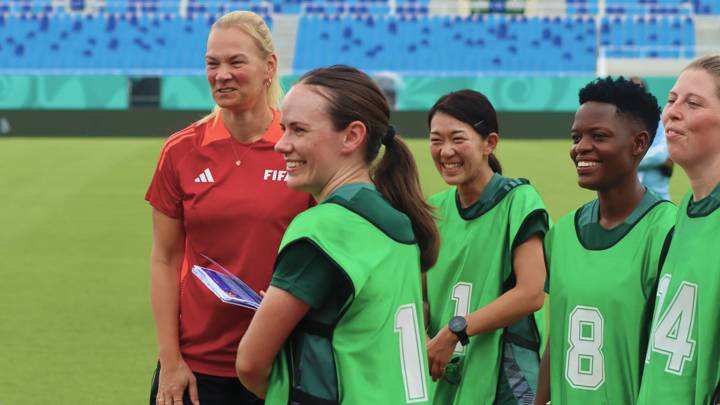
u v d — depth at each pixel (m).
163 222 5.31
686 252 4.00
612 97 4.60
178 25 40.72
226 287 4.57
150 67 40.12
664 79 32.44
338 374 3.75
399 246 3.87
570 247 4.80
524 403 5.70
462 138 5.77
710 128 3.91
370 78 3.96
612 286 4.61
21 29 40.66
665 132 4.03
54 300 13.06
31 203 20.81
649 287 4.55
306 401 3.76
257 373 3.83
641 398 4.14
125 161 26.83
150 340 11.21
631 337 4.57
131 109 33.66
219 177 5.15
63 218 19.22
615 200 4.68
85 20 40.78
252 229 5.12
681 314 3.98
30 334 11.41
